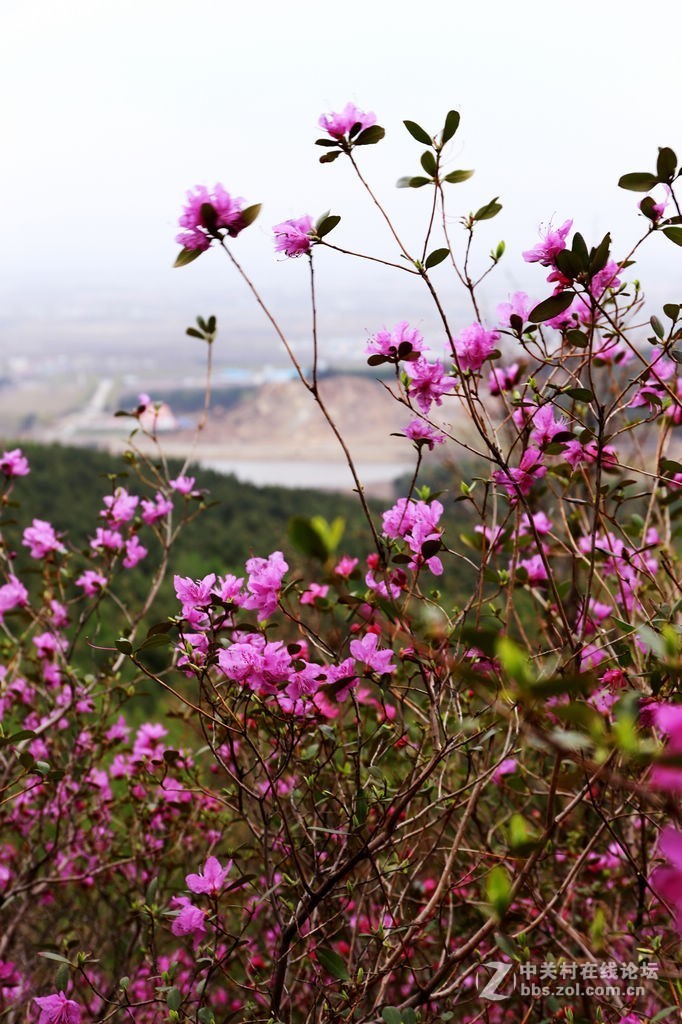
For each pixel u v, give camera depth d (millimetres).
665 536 2184
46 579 2820
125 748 3080
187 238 1454
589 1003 2000
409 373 1690
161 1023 1930
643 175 1530
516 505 1644
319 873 1736
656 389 1861
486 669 1606
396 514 1732
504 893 1016
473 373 1698
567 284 1627
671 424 1979
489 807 2490
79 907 2930
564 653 1788
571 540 2008
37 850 2717
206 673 1582
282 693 1619
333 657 1611
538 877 2189
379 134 1585
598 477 1621
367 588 1961
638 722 1244
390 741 1759
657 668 1404
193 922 1635
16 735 1603
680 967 1725
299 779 2037
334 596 2145
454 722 1951
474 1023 1771
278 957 1666
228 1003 2326
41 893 2709
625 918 2352
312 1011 1718
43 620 2840
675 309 1588
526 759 2318
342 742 1889
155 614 5531
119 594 6234
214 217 1415
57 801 2629
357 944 2029
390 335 1656
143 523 2893
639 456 2309
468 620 1785
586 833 2324
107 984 2604
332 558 692
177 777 2273
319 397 1566
